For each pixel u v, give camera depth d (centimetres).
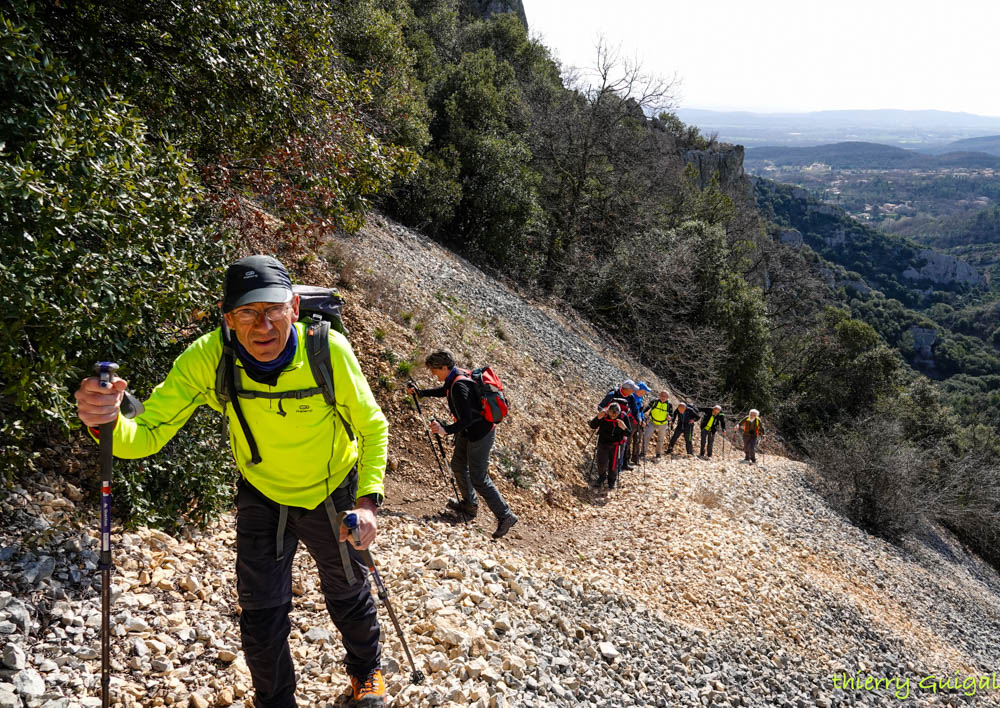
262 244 775
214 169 629
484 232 2178
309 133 682
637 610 627
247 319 215
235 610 372
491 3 4641
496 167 2188
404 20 2544
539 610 515
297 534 260
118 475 391
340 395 240
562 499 950
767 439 2897
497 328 1434
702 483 1331
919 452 2441
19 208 338
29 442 390
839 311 4378
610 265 2548
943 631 1190
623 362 2166
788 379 3947
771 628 744
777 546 1074
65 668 281
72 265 356
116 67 559
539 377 1370
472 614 445
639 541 835
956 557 2172
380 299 1055
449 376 660
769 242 4359
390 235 1636
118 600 332
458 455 685
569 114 2695
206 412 455
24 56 383
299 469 246
